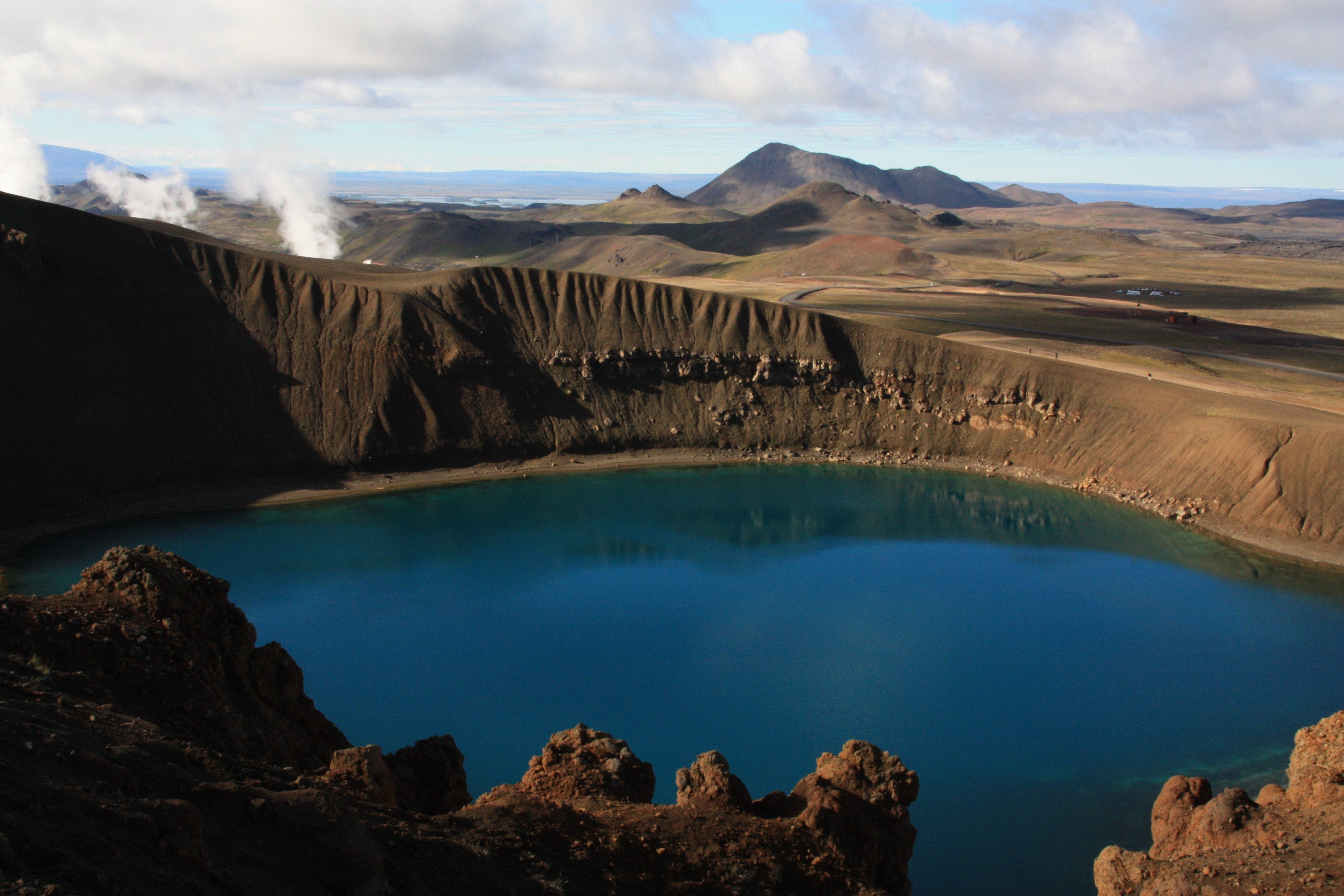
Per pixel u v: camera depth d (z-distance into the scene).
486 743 48.25
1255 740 51.88
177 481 91.38
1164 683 58.56
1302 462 93.38
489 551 79.56
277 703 31.89
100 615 27.62
